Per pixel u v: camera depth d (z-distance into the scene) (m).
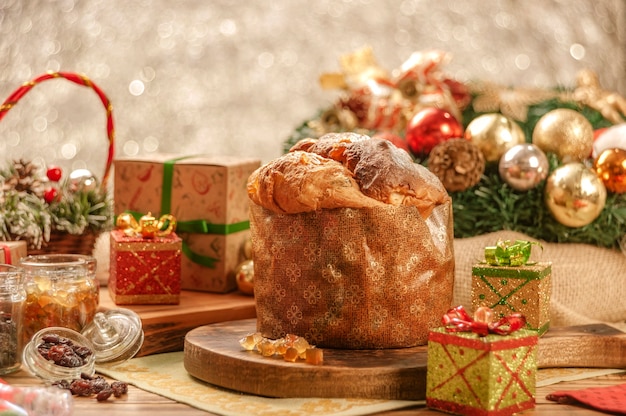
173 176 1.98
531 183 2.00
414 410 1.37
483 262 1.66
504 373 1.33
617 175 2.02
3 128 3.29
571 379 1.55
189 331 1.73
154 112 3.42
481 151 2.08
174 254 1.83
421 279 1.54
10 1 3.23
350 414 1.33
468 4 3.54
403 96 2.37
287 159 1.54
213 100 3.48
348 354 1.49
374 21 3.56
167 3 3.40
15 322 1.56
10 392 1.26
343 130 2.38
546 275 1.62
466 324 1.35
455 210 2.04
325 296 1.52
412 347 1.55
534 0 3.50
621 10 3.48
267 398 1.41
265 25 3.51
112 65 3.36
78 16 3.29
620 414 1.34
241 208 2.01
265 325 1.59
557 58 3.52
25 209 1.88
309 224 1.53
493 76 3.54
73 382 1.46
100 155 3.38
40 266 1.63
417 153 2.15
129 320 1.64
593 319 1.99
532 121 2.32
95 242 2.02
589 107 2.33
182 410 1.36
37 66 3.26
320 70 3.56
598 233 2.05
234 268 1.99
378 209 1.50
